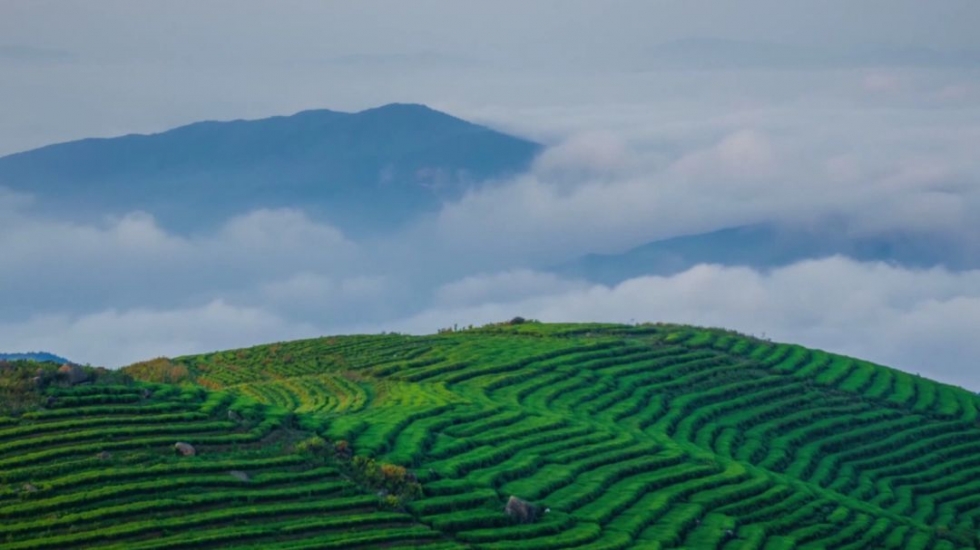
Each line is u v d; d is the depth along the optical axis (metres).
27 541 78.62
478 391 143.62
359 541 86.06
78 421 98.88
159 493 88.94
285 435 106.81
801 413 157.12
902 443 154.88
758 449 139.12
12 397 101.94
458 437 118.88
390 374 154.00
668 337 182.88
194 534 83.00
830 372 180.75
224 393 115.44
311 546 83.50
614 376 158.25
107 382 111.00
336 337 185.38
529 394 145.75
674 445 128.38
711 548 96.81
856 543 106.25
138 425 101.25
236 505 89.88
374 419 120.69
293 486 95.19
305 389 145.25
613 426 133.75
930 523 125.81
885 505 129.25
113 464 92.75
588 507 103.62
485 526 94.62
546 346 170.12
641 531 99.19
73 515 83.12
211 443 100.19
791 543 102.06
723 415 151.38
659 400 151.00
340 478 98.69
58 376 109.06
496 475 106.56
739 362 175.88
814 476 134.75
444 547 87.44
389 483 98.75
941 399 178.62
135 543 80.38
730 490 114.56
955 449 156.00
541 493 104.69
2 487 86.62
